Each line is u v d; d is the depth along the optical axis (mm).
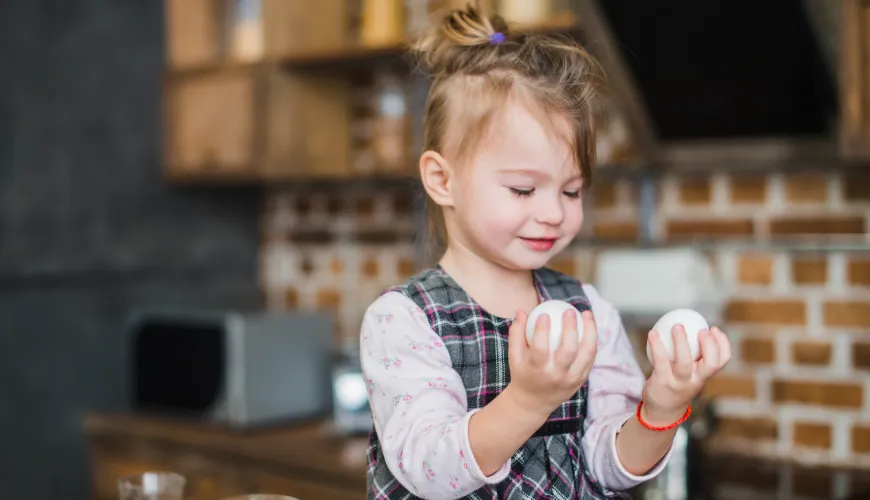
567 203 874
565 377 676
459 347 888
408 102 2203
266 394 2143
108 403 2336
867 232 1875
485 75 879
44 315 2182
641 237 2070
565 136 847
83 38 2287
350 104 2496
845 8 1525
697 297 1854
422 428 781
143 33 2428
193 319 2180
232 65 2314
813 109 1673
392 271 2475
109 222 2328
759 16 1573
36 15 2186
